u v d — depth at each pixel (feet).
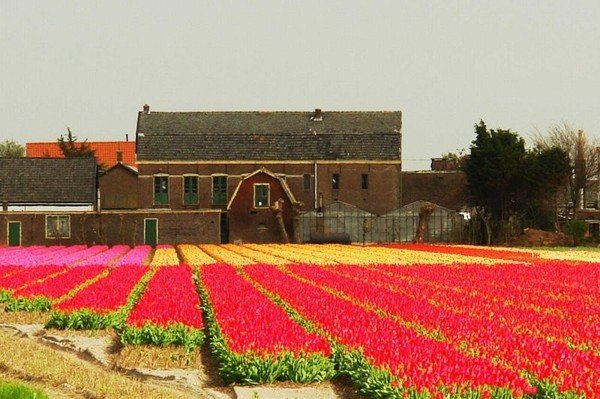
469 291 236.84
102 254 423.64
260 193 587.27
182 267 317.01
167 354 152.25
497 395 107.34
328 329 154.40
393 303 195.62
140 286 246.68
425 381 108.99
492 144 579.48
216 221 567.18
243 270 302.25
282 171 611.47
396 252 442.50
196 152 609.42
